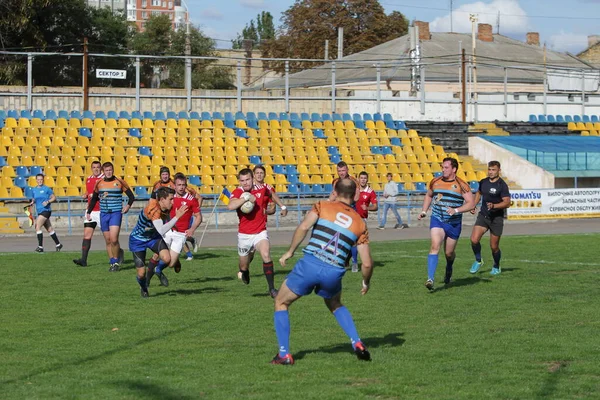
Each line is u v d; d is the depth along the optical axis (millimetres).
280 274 17438
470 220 36188
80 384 7840
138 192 33875
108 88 40906
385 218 33469
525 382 7844
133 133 37031
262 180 14227
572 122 47688
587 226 33281
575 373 8227
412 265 18734
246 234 14047
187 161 36125
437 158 41031
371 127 42094
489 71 66312
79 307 12789
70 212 32062
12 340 10141
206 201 34250
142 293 13883
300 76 69375
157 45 75250
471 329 10734
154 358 9047
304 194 35969
